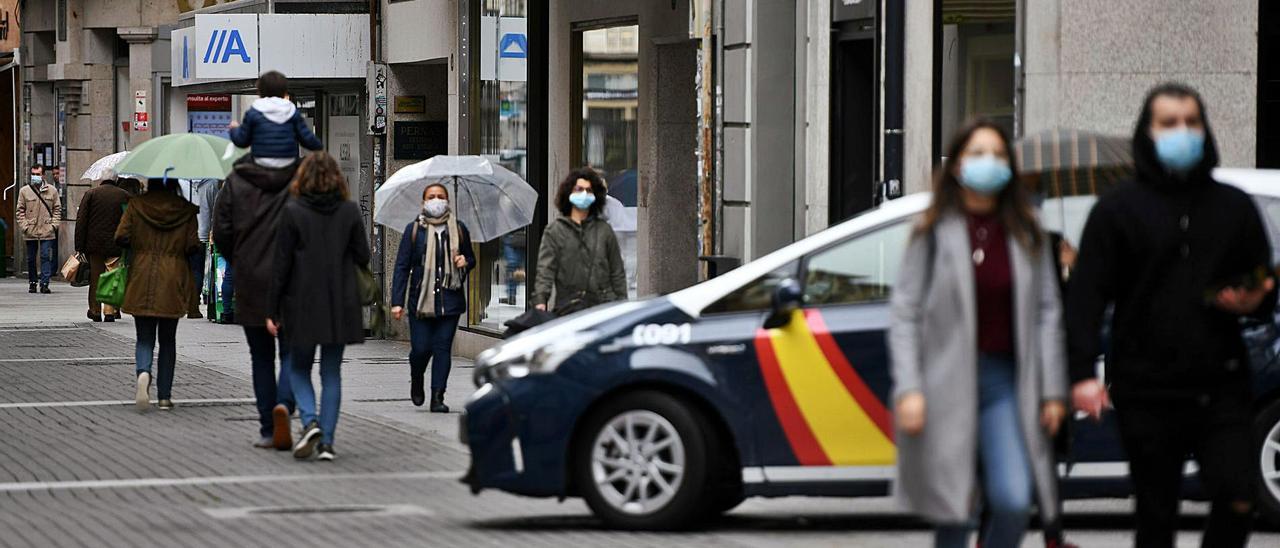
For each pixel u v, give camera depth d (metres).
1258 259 12.12
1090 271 12.08
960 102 25.27
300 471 20.83
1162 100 12.01
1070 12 23.83
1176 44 23.89
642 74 31.25
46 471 20.61
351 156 42.62
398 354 37.53
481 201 29.66
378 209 29.05
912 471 11.27
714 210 27.72
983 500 12.12
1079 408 11.98
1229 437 12.02
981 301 11.34
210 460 21.67
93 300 46.09
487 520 17.50
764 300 16.64
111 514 17.64
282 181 22.92
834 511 18.34
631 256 31.86
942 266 11.32
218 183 46.19
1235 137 23.91
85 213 45.16
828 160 26.75
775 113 27.36
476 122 36.84
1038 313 11.45
